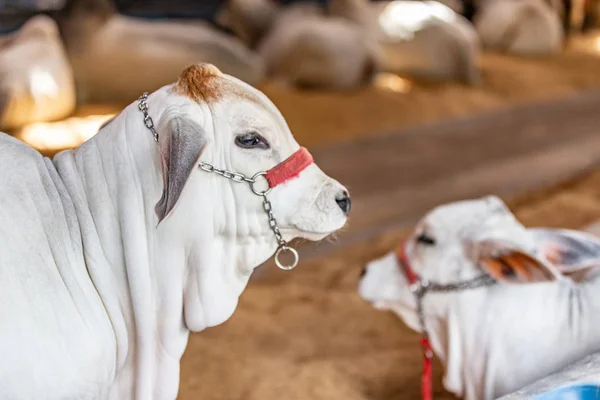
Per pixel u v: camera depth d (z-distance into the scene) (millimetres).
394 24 10820
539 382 2533
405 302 3273
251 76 9297
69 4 8195
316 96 9453
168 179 2002
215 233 2248
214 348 4168
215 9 11156
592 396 2467
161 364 2348
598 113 10102
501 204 3230
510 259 2920
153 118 2195
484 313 3072
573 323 2980
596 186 7242
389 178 7117
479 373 3107
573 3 15195
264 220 2279
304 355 4156
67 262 2152
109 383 2256
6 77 6918
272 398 3691
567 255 3258
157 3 10883
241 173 2219
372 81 10211
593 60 13094
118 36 8180
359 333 4430
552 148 8492
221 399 3674
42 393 2016
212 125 2178
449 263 3127
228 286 2334
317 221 2303
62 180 2246
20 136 6812
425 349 3307
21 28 7961
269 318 4574
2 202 2084
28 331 2004
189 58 8531
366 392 3771
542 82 11406
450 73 10727
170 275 2238
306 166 2299
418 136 8523
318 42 9555
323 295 4902
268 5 10789
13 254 2045
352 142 8062
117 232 2225
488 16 13117
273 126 2240
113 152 2230
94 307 2182
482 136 8750
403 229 6043
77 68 7996
